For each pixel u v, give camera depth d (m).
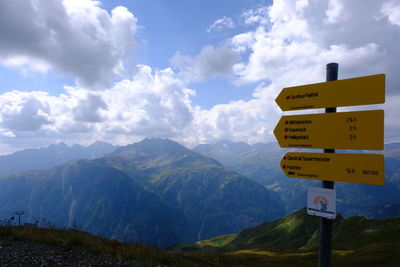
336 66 1.46
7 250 2.58
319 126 1.49
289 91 1.64
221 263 4.79
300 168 1.55
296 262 15.29
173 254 3.85
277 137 1.69
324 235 1.38
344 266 10.95
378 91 1.29
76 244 3.11
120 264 2.48
